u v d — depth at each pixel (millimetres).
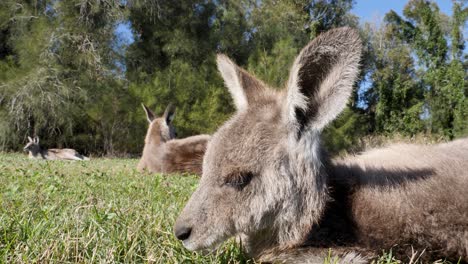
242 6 5188
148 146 1718
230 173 491
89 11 4203
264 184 489
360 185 518
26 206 659
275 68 3332
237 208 489
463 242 491
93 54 4051
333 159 563
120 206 705
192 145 1670
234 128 508
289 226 491
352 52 441
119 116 4062
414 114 4570
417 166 553
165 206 729
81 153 4258
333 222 497
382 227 494
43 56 3879
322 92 471
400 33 5039
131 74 4309
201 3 4785
